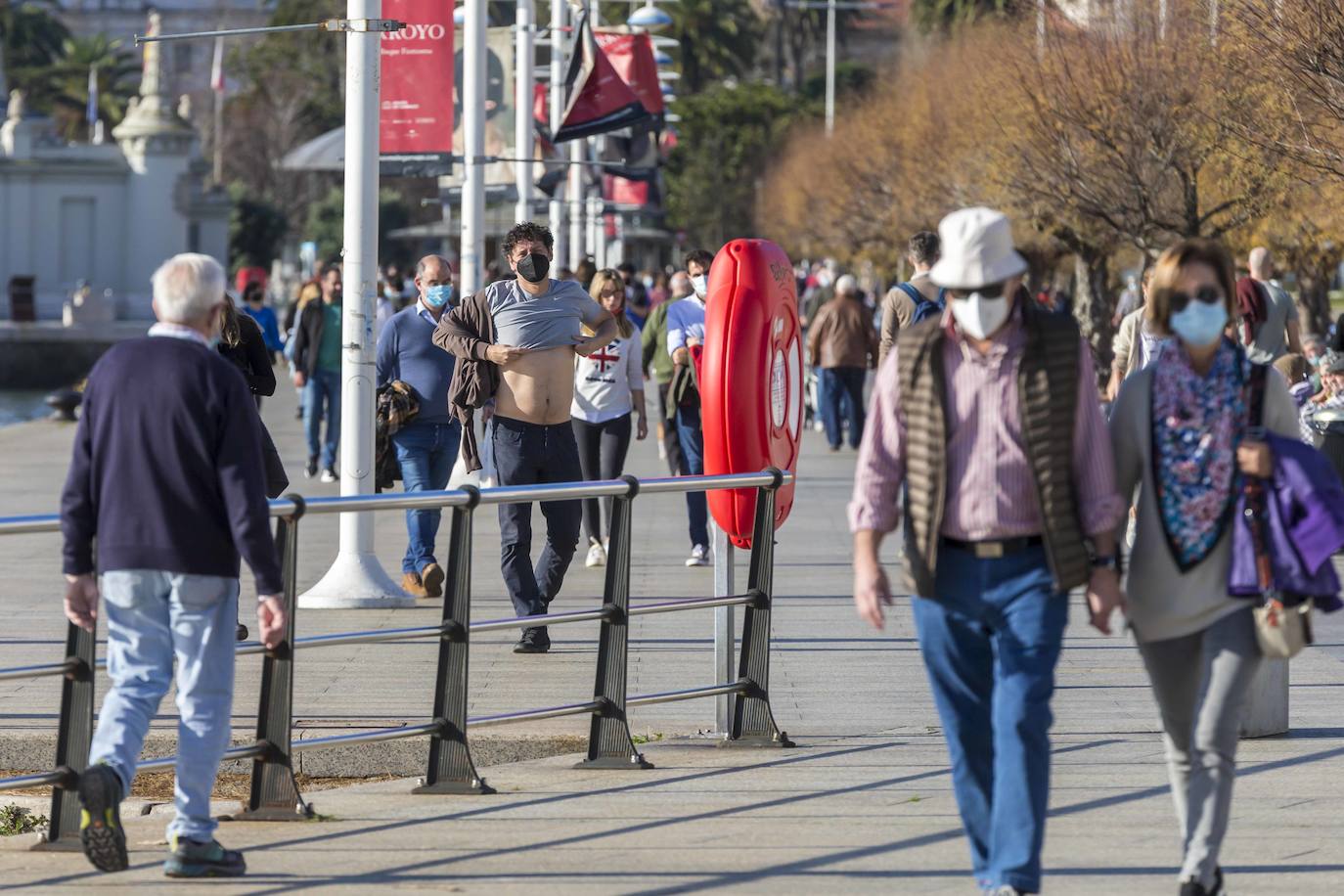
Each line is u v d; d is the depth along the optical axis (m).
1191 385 16.30
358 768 25.14
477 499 21.84
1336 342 50.78
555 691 28.55
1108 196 81.06
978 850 16.77
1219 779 16.28
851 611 36.72
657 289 141.25
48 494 60.06
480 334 31.38
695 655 31.98
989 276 15.48
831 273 89.56
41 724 25.83
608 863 19.31
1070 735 25.69
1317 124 59.53
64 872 18.94
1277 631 15.88
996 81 92.75
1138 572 16.56
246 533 17.55
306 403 64.06
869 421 16.59
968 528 15.99
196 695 18.03
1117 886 18.25
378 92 36.09
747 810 21.67
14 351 192.25
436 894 18.09
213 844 18.67
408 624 34.56
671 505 58.19
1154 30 78.56
